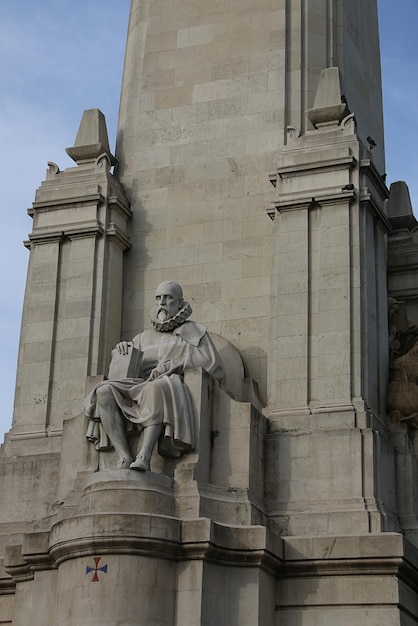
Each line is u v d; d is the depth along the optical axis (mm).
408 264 25656
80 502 20078
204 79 26438
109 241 24875
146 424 20344
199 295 24641
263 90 25812
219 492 20500
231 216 25000
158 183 25891
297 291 22828
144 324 24781
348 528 20438
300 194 23391
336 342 22141
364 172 23406
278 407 22109
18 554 21281
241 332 24047
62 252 25016
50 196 25312
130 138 26609
